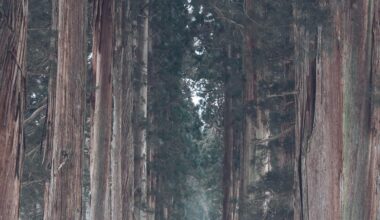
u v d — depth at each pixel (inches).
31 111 1148.5
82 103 726.5
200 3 1237.7
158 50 1381.6
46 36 1089.4
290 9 1079.0
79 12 730.2
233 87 1262.3
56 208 704.4
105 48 946.7
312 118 927.7
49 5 1099.3
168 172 1473.9
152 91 1414.9
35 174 1138.0
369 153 898.1
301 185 931.3
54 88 817.5
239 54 1279.5
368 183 895.7
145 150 1330.0
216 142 1547.7
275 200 1138.7
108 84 952.9
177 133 1477.6
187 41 1338.6
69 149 712.4
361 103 900.6
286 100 1147.3
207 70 1343.5
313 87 931.3
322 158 910.4
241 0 1246.3
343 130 903.7
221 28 1289.4
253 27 1140.5
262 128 1186.6
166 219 1528.1
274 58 1145.4
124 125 1172.5
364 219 891.4
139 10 1286.9
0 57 527.8
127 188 1181.7
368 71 901.8
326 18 917.2
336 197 901.2
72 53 724.0
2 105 524.1
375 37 900.6
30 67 1101.1
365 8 903.1
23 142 533.6
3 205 521.0
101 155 953.5
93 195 953.5
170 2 1331.2
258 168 1179.3
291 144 1137.4
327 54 916.0
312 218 911.7
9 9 535.5
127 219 1179.9
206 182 1755.7
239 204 1203.9
